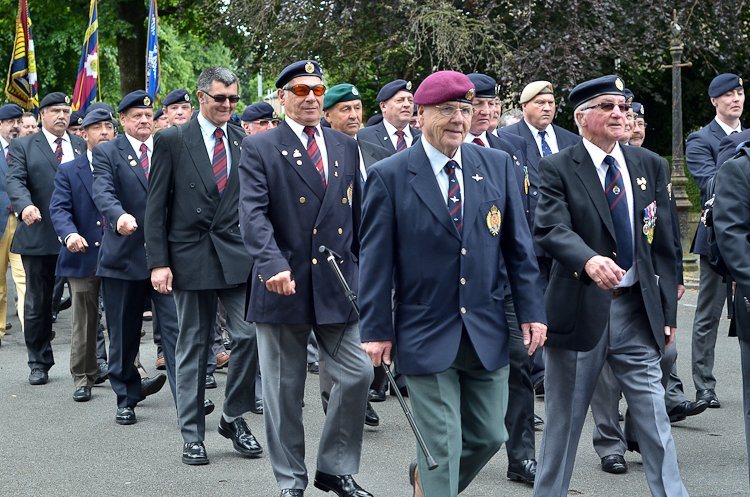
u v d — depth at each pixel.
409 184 3.44
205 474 4.82
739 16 16.09
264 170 4.27
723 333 8.80
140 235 5.85
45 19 23.86
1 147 8.76
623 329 3.88
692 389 6.71
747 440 3.85
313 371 7.66
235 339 5.01
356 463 4.30
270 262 4.02
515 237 3.54
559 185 3.91
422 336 3.40
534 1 14.44
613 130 3.85
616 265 3.56
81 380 6.71
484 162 3.56
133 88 22.66
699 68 18.05
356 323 4.33
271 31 16.94
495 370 3.44
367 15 16.31
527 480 4.57
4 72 26.00
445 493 3.35
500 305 3.51
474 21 14.95
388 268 3.45
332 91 6.09
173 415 6.23
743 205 3.75
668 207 3.98
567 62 14.34
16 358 8.38
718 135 6.83
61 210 6.66
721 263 3.95
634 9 15.25
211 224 5.02
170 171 5.02
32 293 7.30
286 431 4.24
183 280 4.98
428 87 3.41
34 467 4.98
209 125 5.16
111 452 5.28
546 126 6.18
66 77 26.12
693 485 4.51
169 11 23.80
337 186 4.38
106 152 5.96
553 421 3.91
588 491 4.45
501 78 14.68
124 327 5.87
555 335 3.84
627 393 3.89
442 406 3.38
